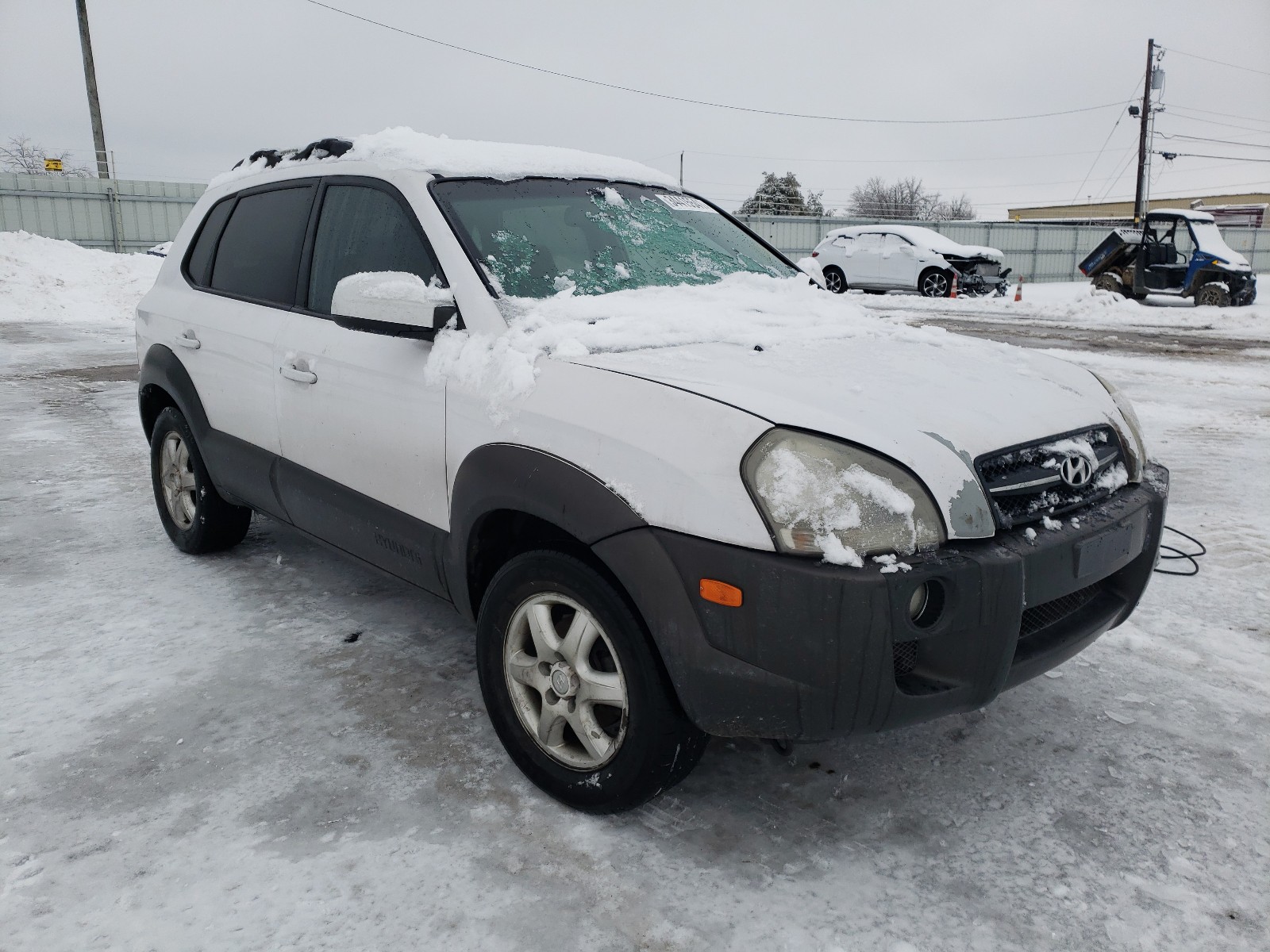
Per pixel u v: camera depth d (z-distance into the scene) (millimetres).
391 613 3602
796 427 1958
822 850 2197
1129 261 18531
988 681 2004
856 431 1970
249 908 1998
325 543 3211
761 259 3527
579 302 2656
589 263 2936
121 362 10828
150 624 3490
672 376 2170
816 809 2357
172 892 2047
